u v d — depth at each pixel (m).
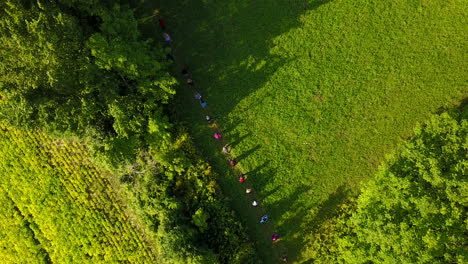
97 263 36.44
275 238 35.06
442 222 27.89
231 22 36.31
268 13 36.09
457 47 34.94
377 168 35.03
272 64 36.00
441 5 35.06
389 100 35.34
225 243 34.81
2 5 26.80
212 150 36.12
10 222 37.72
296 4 35.91
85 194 36.81
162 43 36.44
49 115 29.17
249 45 36.16
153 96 33.00
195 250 32.19
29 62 27.06
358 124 35.44
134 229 36.34
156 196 34.56
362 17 35.53
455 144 28.88
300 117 35.69
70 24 28.48
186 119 36.34
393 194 29.70
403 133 35.12
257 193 35.72
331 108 35.59
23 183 37.25
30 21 27.33
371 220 29.91
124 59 30.06
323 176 35.47
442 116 30.06
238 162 35.91
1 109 28.56
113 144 31.39
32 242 37.31
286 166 35.66
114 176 36.62
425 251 27.41
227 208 35.16
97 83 30.03
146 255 36.00
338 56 35.66
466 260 26.62
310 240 35.06
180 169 34.59
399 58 35.34
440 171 28.27
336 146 35.47
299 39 35.88
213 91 36.31
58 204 36.91
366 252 30.38
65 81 28.22
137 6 36.75
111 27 30.88
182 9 36.59
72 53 28.69
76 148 37.03
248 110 36.06
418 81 35.19
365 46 35.50
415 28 35.22
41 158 37.25
